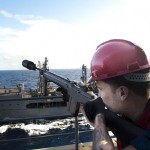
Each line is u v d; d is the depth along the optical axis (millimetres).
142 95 1356
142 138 1194
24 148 33094
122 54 1375
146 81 1359
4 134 43375
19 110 50219
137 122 1366
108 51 1406
